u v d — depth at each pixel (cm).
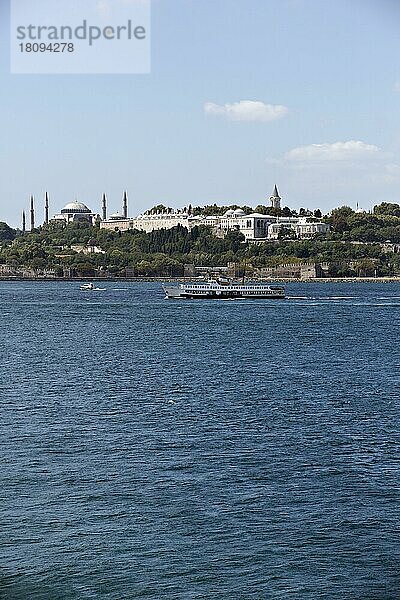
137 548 5406
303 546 5422
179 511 5950
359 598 4862
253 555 5316
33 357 13988
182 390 10431
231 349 15562
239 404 9462
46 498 6188
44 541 5503
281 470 6831
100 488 6400
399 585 4984
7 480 6569
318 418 8688
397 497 6222
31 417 8681
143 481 6562
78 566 5194
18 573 5128
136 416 8775
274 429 8188
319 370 12419
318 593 4909
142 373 12006
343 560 5253
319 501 6134
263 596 4888
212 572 5125
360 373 12075
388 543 5466
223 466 6931
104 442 7662
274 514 5897
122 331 19638
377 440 7769
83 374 11862
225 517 5856
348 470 6831
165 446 7538
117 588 4972
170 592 4931
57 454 7269
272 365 13038
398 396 9994
